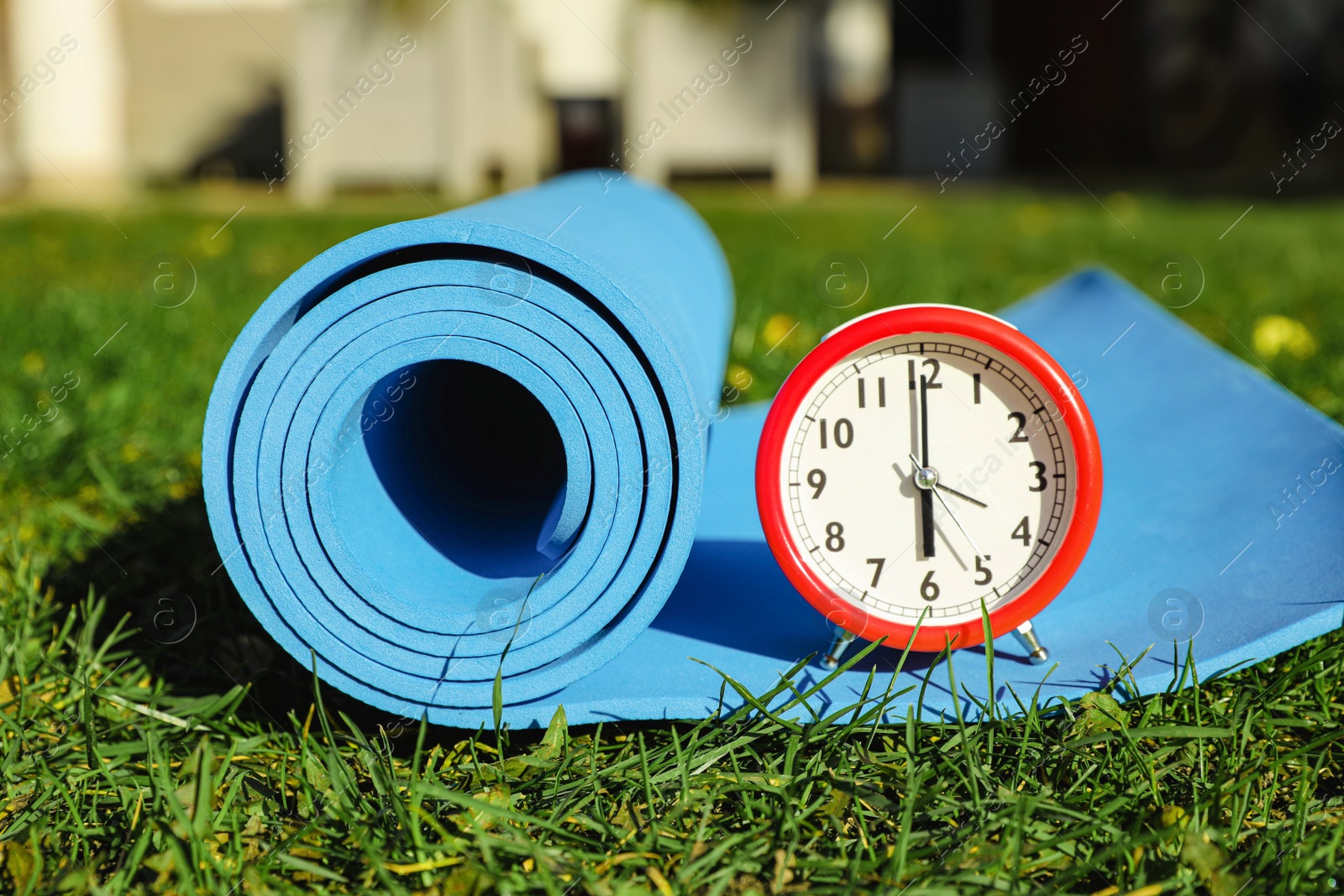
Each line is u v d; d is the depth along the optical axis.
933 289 1.70
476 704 0.80
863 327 0.79
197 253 2.05
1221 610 0.82
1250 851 0.74
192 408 1.13
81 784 0.78
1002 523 0.80
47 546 0.95
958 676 0.81
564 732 0.79
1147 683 0.80
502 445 0.95
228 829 0.76
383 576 0.80
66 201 3.11
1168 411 0.98
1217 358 0.99
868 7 4.34
